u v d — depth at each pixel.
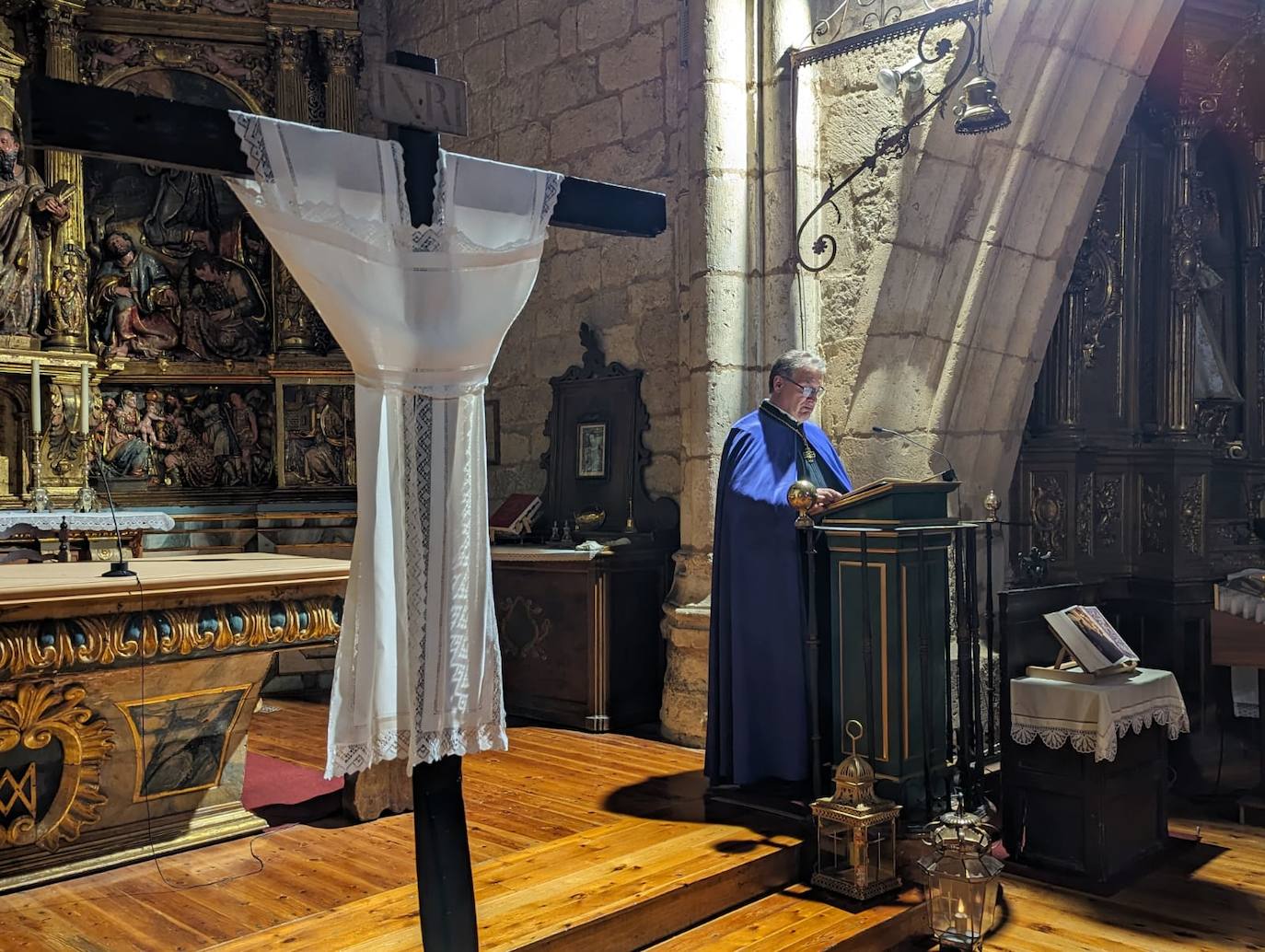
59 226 6.43
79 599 3.15
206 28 6.94
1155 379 5.95
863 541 3.80
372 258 2.29
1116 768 3.92
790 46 4.94
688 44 5.14
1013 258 5.00
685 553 5.19
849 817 3.48
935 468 4.91
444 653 2.40
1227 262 6.53
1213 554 6.00
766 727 4.04
